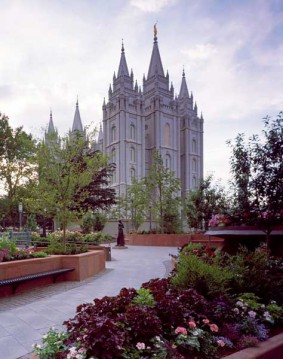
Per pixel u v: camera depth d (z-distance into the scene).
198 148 84.88
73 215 12.63
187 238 25.69
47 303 7.13
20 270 8.66
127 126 70.31
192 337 3.65
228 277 5.23
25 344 4.58
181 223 32.91
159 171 31.58
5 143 44.28
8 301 7.37
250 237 10.59
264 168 8.30
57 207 12.84
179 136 79.06
